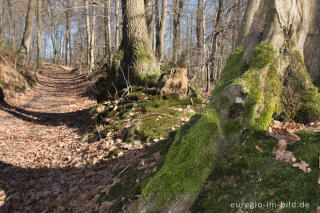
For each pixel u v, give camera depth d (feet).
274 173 6.45
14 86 43.37
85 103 40.55
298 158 6.63
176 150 7.54
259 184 6.33
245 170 6.86
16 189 14.58
